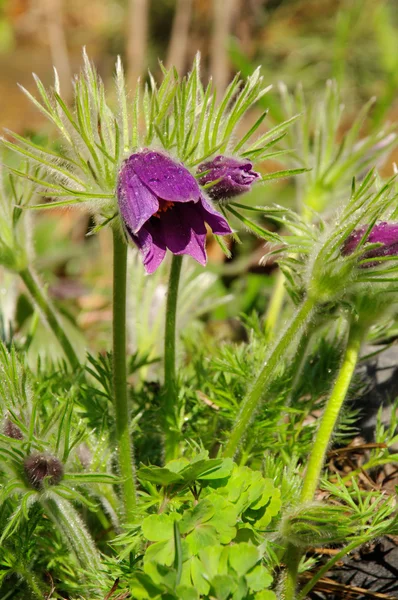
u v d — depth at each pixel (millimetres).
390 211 746
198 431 807
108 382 787
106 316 1089
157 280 910
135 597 678
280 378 795
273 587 747
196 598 673
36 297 829
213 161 718
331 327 856
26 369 766
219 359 816
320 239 733
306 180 885
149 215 687
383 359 834
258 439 786
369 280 719
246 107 719
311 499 745
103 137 712
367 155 885
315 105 915
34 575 756
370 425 819
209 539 688
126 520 755
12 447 711
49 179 796
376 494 751
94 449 771
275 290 896
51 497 731
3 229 811
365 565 769
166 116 717
